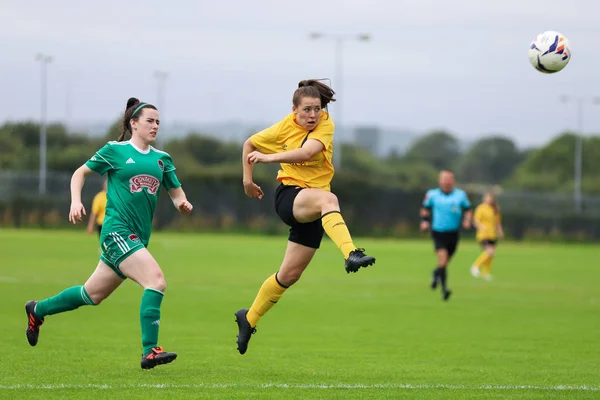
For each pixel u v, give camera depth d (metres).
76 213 18.56
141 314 18.52
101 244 19.05
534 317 34.25
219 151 164.88
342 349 24.89
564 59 21.59
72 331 27.48
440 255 40.50
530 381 19.62
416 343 26.47
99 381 18.39
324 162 18.83
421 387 18.53
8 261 57.78
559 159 197.50
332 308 36.62
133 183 18.95
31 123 144.25
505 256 81.81
